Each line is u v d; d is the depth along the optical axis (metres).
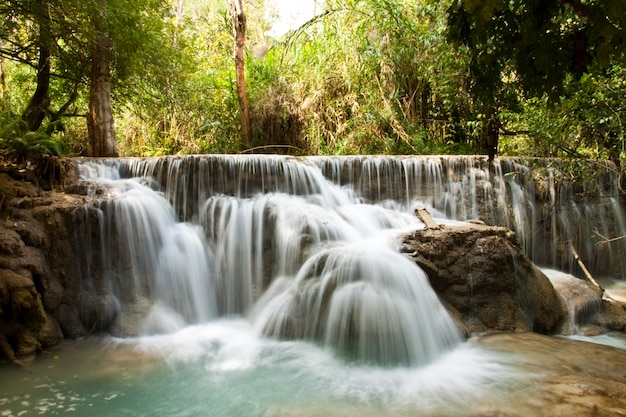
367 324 5.00
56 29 7.28
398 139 11.34
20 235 5.11
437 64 10.47
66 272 5.40
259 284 6.30
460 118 11.30
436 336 5.05
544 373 4.25
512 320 5.64
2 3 6.89
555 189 8.85
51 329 4.98
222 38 15.57
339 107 11.77
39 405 3.66
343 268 5.40
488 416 3.47
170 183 6.85
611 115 6.17
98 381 4.14
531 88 3.24
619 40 2.40
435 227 6.21
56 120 9.61
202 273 6.35
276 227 6.53
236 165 7.18
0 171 5.87
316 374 4.39
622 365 4.46
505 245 5.93
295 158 7.74
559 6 3.07
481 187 8.38
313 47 12.39
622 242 9.26
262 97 12.55
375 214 7.26
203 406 3.71
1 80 12.14
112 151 8.48
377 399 3.85
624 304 7.08
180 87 10.08
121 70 9.02
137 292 5.77
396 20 11.17
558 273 7.30
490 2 2.58
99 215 5.70
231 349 5.01
